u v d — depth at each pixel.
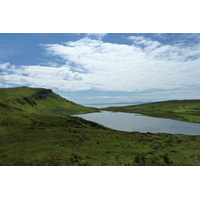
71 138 36.03
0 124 44.03
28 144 26.78
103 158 21.80
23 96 164.75
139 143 36.44
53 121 62.56
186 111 181.00
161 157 23.00
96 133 46.00
